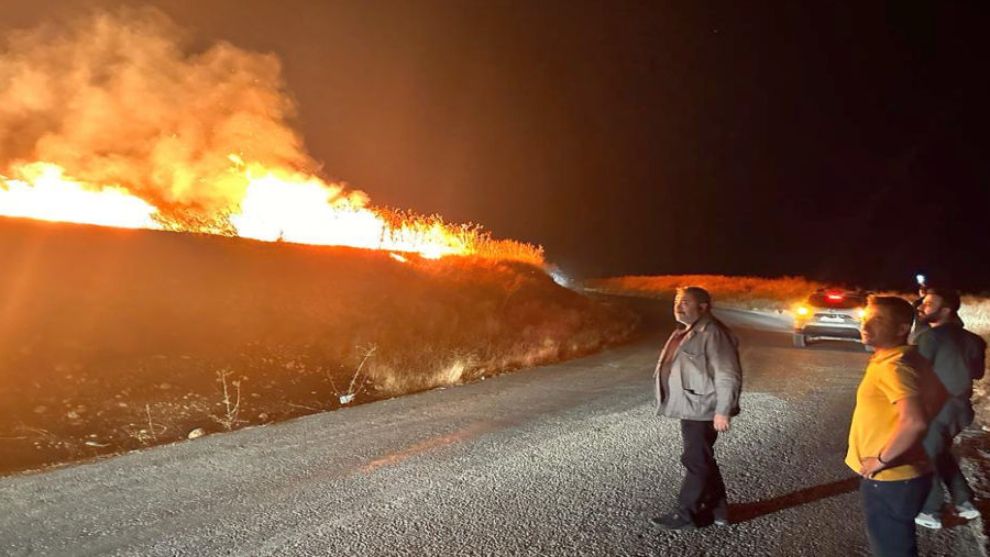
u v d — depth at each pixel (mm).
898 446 3658
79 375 9336
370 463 7355
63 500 6285
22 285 11016
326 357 12320
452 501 6246
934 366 5562
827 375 13047
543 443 8117
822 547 5309
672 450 7824
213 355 11039
